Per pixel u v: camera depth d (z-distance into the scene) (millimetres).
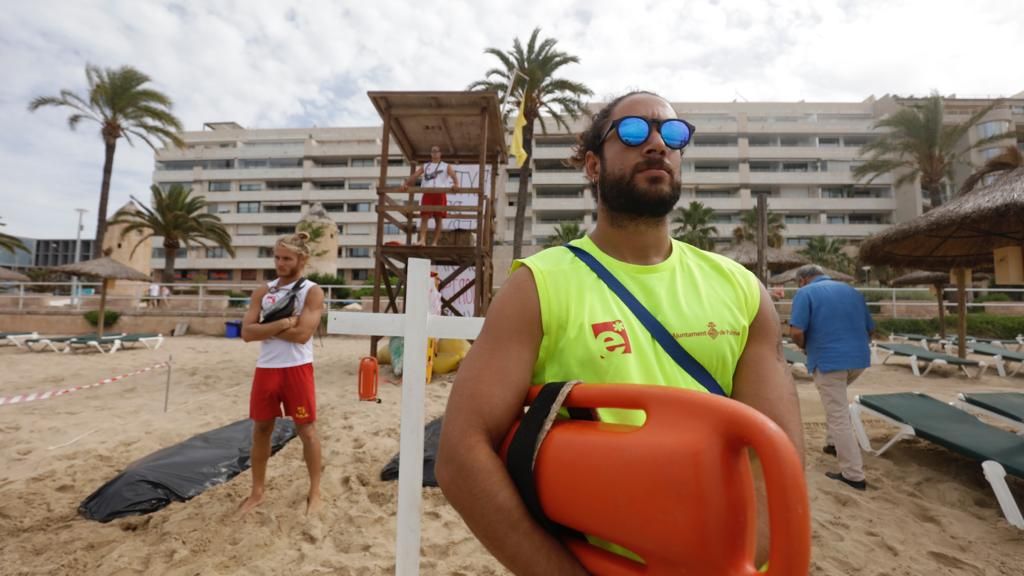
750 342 1041
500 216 51656
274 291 3064
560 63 20984
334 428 4699
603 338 912
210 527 2857
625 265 1021
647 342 925
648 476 659
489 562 2557
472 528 762
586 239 1108
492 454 791
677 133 1049
